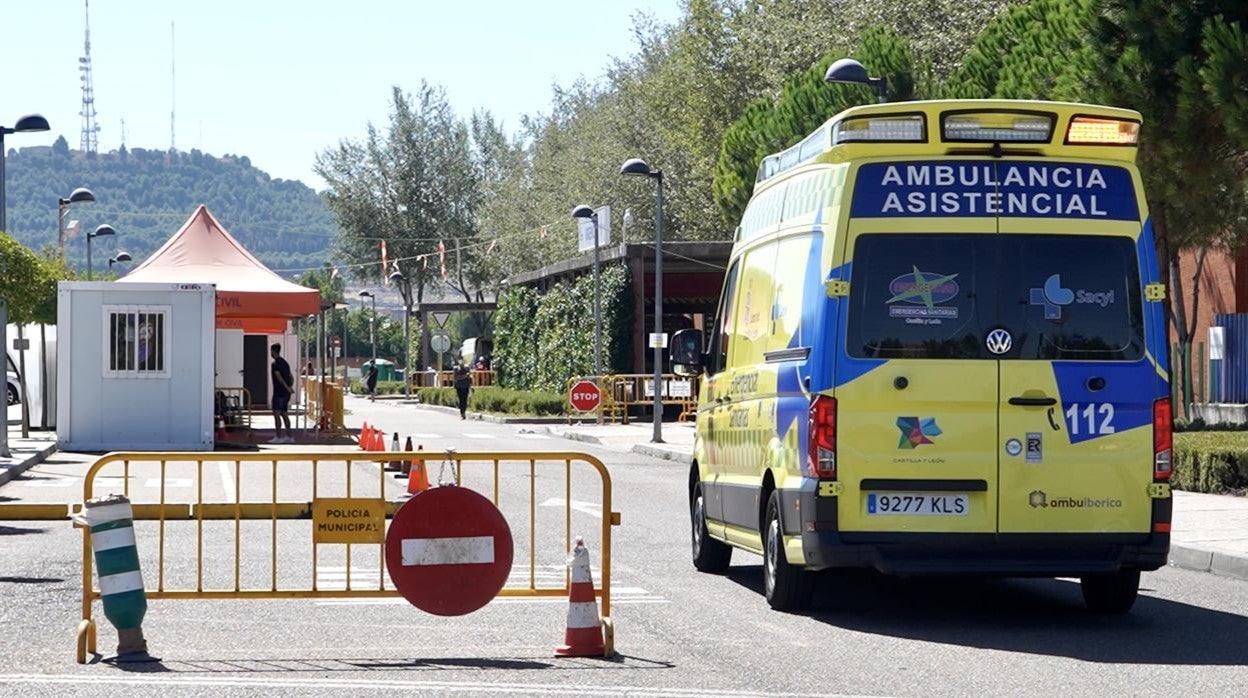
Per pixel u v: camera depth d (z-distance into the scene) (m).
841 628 17.38
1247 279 60.72
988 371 17.06
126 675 14.38
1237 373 53.47
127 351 51.00
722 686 13.86
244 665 14.96
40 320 55.41
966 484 17.05
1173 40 33.72
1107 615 18.59
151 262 60.12
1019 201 17.27
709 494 21.95
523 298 97.19
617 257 78.88
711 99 92.75
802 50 81.06
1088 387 17.14
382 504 16.78
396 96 153.62
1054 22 38.78
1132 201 17.38
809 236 18.00
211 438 51.38
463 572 15.94
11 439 54.78
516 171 146.38
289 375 59.72
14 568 22.28
